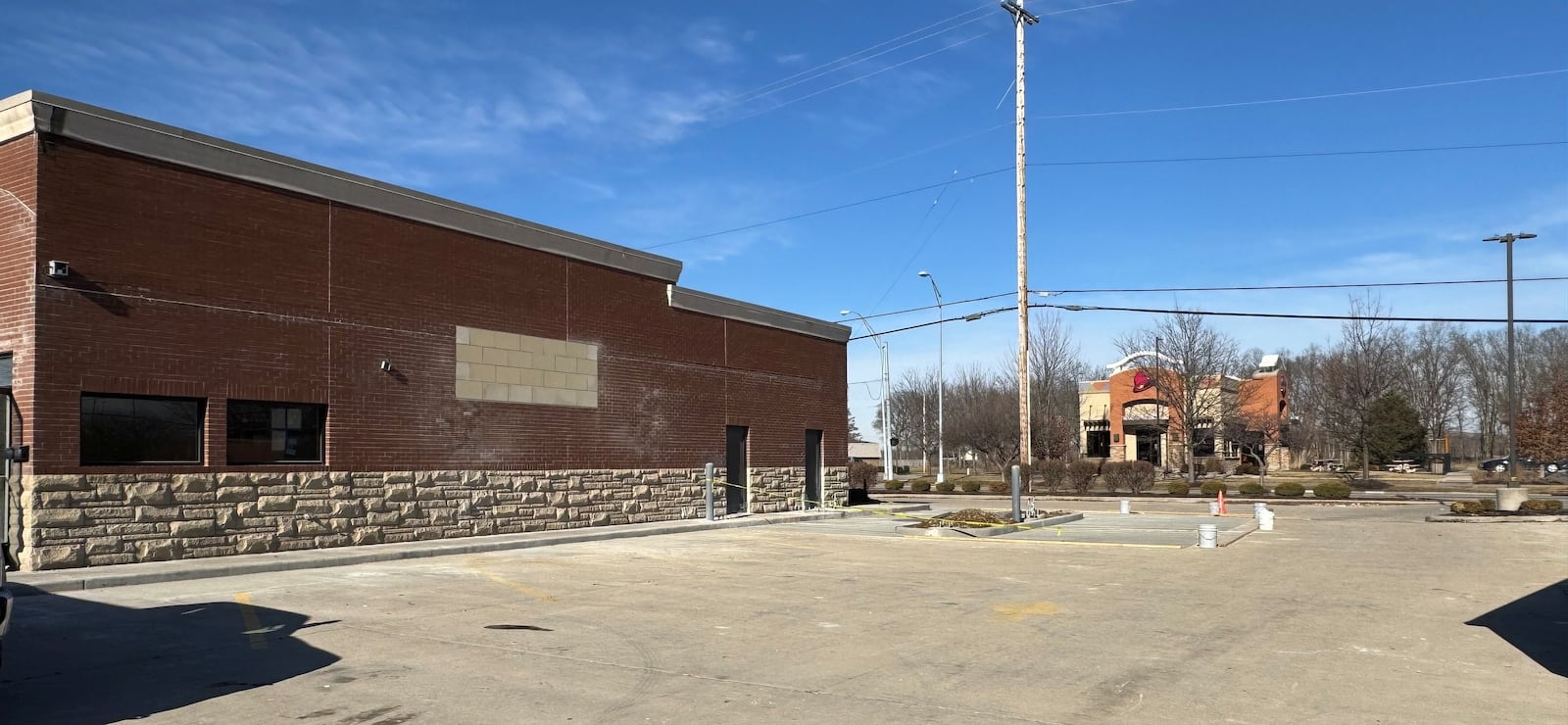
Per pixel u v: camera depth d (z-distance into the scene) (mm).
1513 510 29562
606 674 8023
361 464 18016
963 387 84500
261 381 16438
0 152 14141
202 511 15508
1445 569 16266
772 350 29859
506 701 7098
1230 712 6980
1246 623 10773
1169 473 63625
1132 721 6723
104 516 14289
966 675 8102
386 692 7352
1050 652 9109
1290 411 76750
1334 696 7484
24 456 13461
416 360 19125
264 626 10078
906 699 7305
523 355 21500
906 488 54812
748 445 28672
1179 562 17188
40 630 9773
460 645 9180
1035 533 23484
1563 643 9719
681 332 26234
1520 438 48156
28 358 13625
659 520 25000
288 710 6809
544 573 14922
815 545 20250
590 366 23250
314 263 17391
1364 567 16500
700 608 11555
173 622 10266
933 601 12336
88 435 14320
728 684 7727
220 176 16016
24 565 13453
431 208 19516
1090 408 72188
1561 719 6852
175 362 15242
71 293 14039
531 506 21453
